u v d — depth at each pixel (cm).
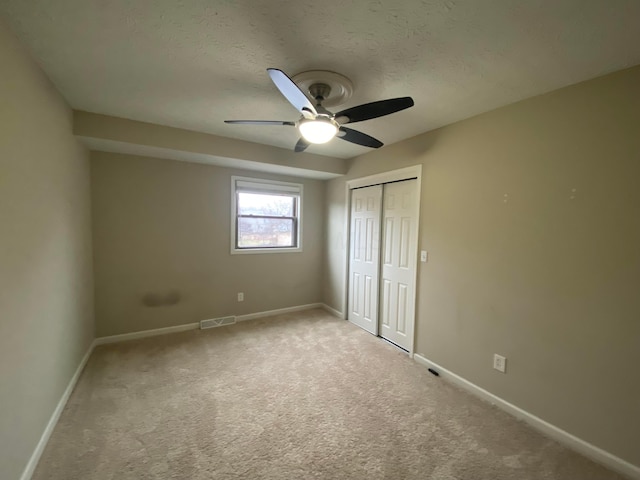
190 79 190
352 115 179
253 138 320
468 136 243
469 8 122
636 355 159
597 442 172
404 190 317
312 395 229
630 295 161
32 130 164
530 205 203
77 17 131
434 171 273
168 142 284
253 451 171
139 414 202
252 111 243
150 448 171
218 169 370
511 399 213
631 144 160
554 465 167
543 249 196
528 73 173
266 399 222
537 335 199
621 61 156
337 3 121
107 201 310
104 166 307
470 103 216
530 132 203
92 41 150
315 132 182
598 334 172
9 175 138
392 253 334
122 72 181
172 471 155
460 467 163
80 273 260
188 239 356
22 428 147
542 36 139
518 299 210
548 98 194
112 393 226
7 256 136
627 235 161
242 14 128
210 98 218
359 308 387
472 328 240
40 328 171
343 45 150
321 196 458
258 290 412
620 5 117
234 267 391
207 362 279
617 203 165
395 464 164
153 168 331
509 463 167
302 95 150
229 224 382
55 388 194
